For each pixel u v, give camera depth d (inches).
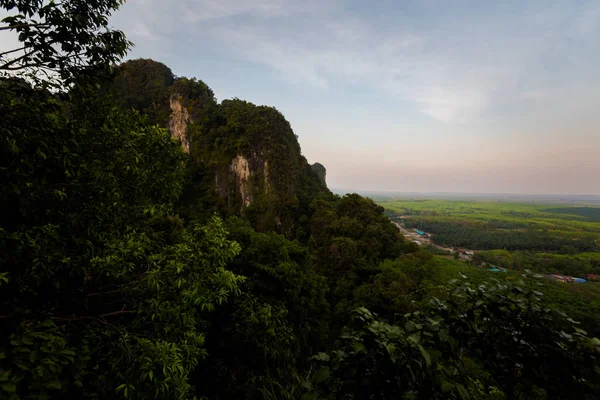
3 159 120.9
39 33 120.7
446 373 64.3
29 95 128.3
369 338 63.4
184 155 208.2
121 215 175.5
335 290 1006.4
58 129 134.5
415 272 999.0
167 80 2787.9
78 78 137.5
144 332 168.4
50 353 98.7
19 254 122.3
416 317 76.7
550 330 63.7
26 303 132.9
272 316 306.3
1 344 111.2
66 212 142.3
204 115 2222.0
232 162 1953.7
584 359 60.4
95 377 129.3
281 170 1811.0
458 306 76.9
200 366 279.3
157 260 177.5
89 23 132.4
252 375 284.0
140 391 126.8
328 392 66.1
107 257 144.7
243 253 395.5
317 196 1915.6
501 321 71.3
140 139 179.3
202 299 174.9
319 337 506.6
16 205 129.0
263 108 2058.3
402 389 59.3
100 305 176.7
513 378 68.7
